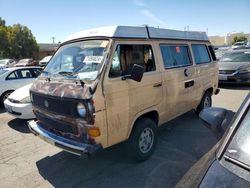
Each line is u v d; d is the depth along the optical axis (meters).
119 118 3.44
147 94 3.89
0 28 47.94
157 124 4.34
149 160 4.05
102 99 3.18
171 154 4.23
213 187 1.51
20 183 3.64
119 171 3.78
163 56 4.38
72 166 4.04
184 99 4.98
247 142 1.70
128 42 3.70
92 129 3.14
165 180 3.46
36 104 4.05
